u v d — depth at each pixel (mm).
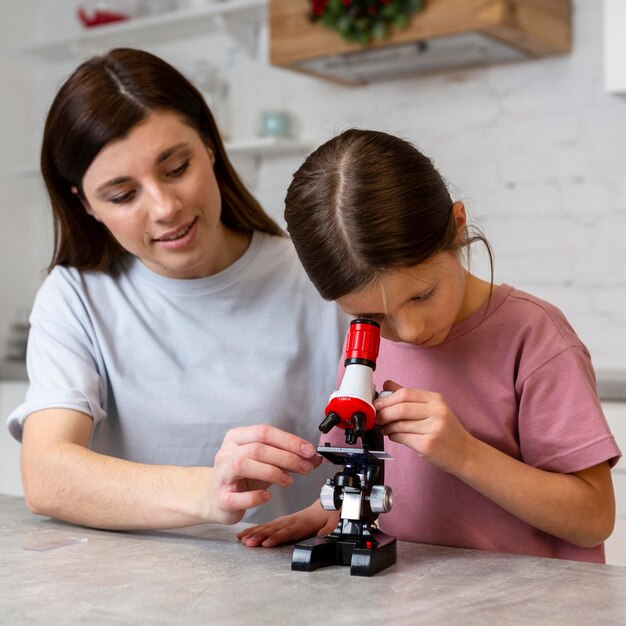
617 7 2439
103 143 1376
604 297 2732
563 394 1227
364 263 1064
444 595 916
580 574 1002
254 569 1034
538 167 2830
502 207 2896
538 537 1255
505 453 1270
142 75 1404
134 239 1444
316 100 3289
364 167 1102
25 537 1229
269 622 828
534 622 823
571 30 2758
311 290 1630
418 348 1336
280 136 3258
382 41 2723
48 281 1638
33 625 833
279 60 2934
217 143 1591
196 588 949
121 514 1242
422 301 1120
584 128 2748
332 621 828
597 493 1185
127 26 3516
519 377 1264
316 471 1631
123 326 1598
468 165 2951
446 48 2709
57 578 996
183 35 3623
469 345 1302
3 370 3248
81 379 1512
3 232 3936
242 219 1637
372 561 1002
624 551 2238
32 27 4078
